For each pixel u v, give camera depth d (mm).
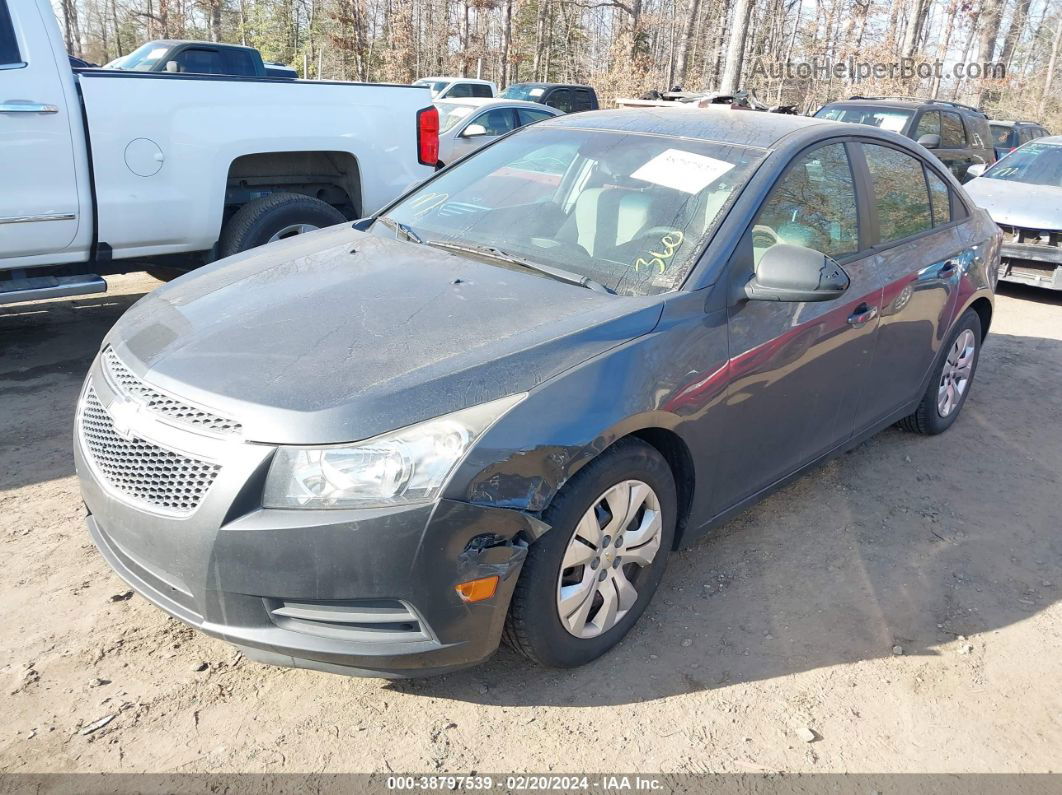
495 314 2770
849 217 3766
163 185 5086
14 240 4594
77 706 2545
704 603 3262
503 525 2381
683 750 2549
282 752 2436
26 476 3840
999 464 4688
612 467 2619
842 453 4059
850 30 35188
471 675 2795
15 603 2979
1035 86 45625
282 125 5555
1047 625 3291
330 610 2334
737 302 3053
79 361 5254
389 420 2299
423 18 45438
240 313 2814
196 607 2391
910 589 3457
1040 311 8320
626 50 34875
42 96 4555
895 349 4043
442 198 3848
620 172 3516
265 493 2287
